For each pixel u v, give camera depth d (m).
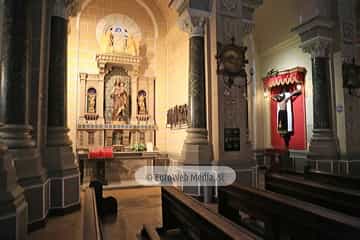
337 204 3.88
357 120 8.55
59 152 5.12
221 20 6.72
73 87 8.81
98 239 2.17
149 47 9.87
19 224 2.88
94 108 8.98
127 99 9.37
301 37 9.16
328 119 8.58
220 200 4.83
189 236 4.16
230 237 2.37
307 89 9.87
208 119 6.79
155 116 9.71
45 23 5.25
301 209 2.98
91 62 9.15
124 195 7.02
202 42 6.89
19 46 4.13
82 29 9.08
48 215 4.81
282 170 6.08
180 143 8.38
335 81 8.64
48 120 5.25
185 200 3.73
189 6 6.67
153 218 5.18
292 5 9.60
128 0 9.69
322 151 8.35
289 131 10.56
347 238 2.38
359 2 8.98
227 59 6.64
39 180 4.23
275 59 11.45
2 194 2.77
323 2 8.58
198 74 6.82
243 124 6.82
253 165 6.76
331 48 8.74
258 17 11.39
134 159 8.66
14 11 4.11
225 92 6.64
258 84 12.18
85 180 8.18
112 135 9.09
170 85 9.58
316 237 2.80
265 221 3.68
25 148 4.18
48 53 5.35
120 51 9.13
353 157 8.27
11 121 4.12
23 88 4.19
